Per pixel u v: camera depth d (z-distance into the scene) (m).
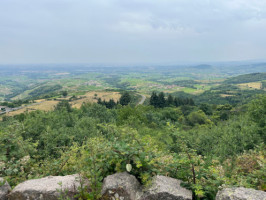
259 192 2.79
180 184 3.25
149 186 3.12
